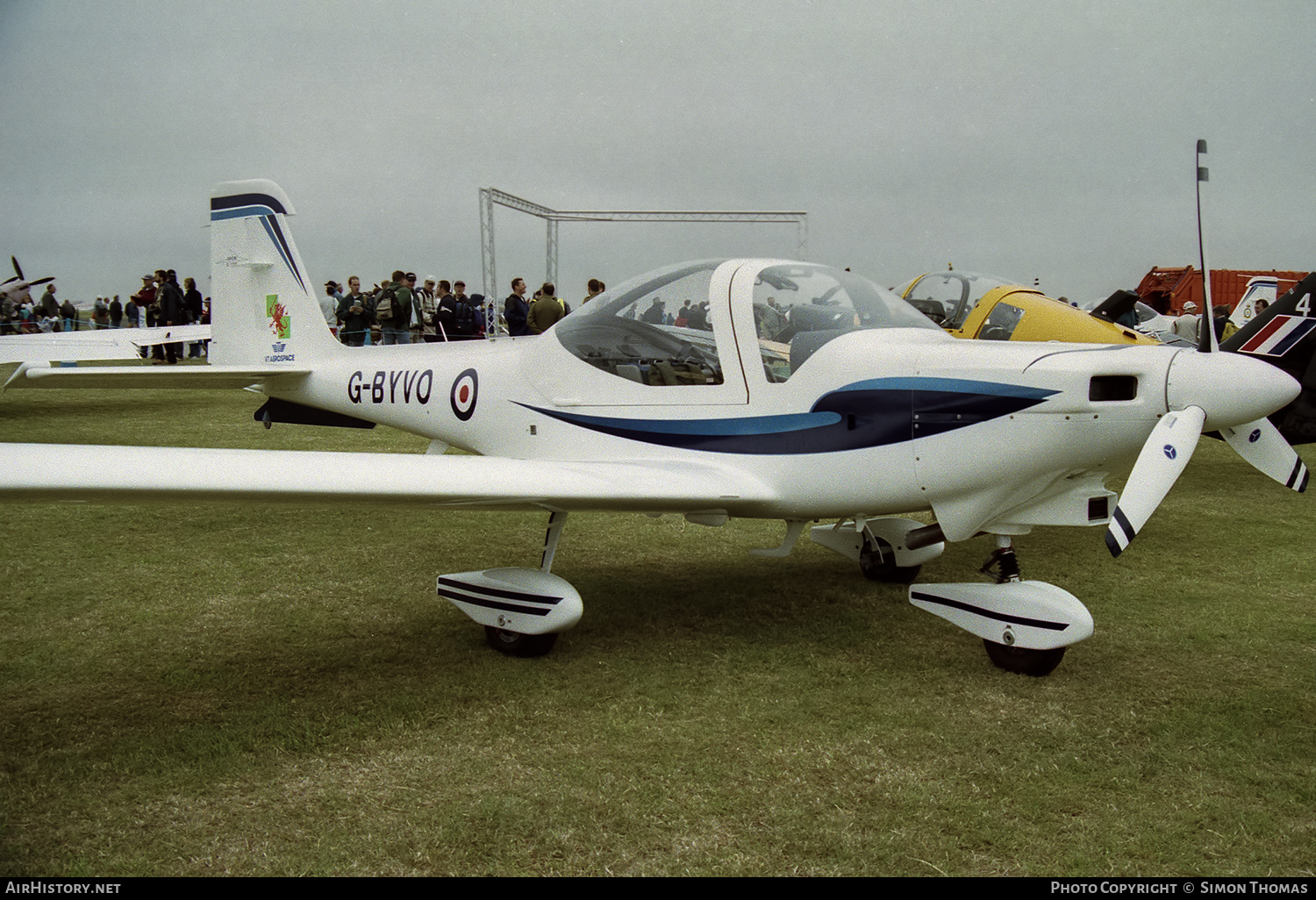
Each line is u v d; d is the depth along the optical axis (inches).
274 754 100.9
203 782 94.4
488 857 81.2
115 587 165.5
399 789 93.3
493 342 187.6
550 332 167.2
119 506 233.6
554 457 165.5
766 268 144.9
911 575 172.2
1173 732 107.2
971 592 128.7
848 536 177.5
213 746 102.2
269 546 196.7
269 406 235.9
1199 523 226.5
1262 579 176.2
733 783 94.5
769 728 108.0
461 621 149.2
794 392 135.9
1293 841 84.1
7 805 89.8
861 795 92.2
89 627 143.6
